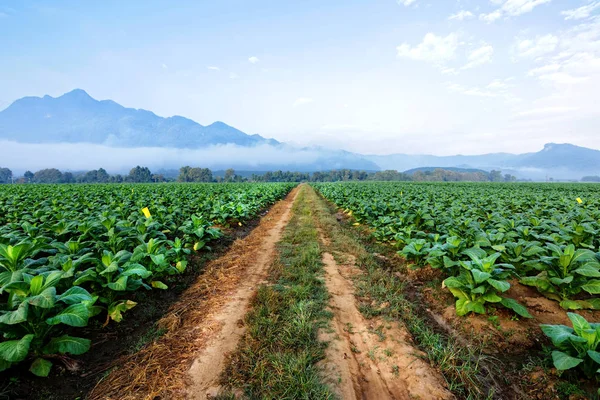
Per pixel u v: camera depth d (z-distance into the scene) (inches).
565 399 142.9
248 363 159.5
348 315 215.5
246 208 629.6
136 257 224.5
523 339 188.2
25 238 247.4
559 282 205.2
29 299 136.9
